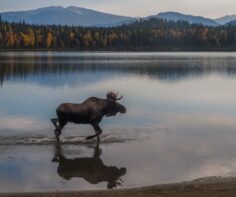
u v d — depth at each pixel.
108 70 75.00
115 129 23.92
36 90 44.00
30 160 17.61
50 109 31.45
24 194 13.10
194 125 25.38
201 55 165.62
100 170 16.28
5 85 49.31
